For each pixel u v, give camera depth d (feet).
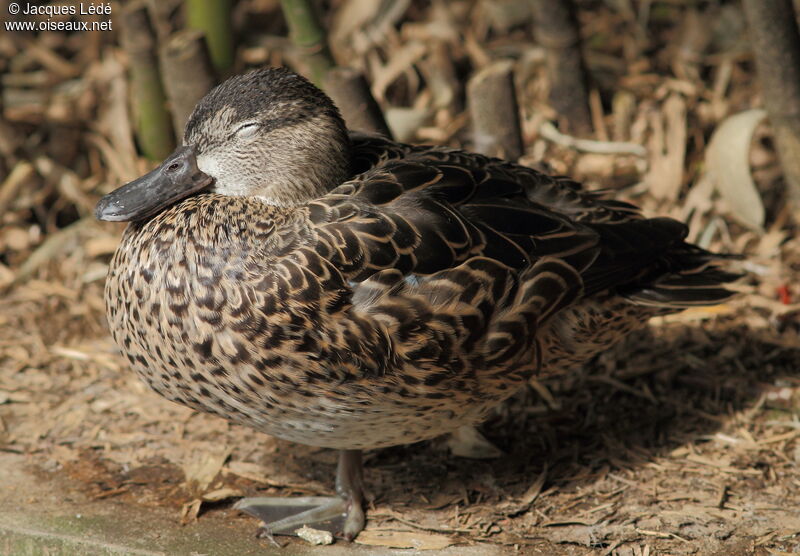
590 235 19.29
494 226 18.75
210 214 18.07
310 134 19.33
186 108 27.45
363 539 19.69
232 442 22.74
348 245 17.52
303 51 27.35
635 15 34.47
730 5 33.78
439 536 19.70
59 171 31.07
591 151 30.42
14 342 26.25
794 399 23.20
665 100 31.89
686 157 30.76
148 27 29.14
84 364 25.57
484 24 34.63
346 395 17.85
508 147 27.17
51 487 21.06
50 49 34.19
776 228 28.60
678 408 23.20
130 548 19.06
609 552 19.04
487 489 21.11
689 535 19.40
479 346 18.29
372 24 34.09
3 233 29.99
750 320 25.63
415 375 17.94
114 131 31.81
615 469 21.49
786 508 20.07
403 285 17.66
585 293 19.12
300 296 17.22
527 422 23.17
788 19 26.35
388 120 30.63
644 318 20.88
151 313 17.99
